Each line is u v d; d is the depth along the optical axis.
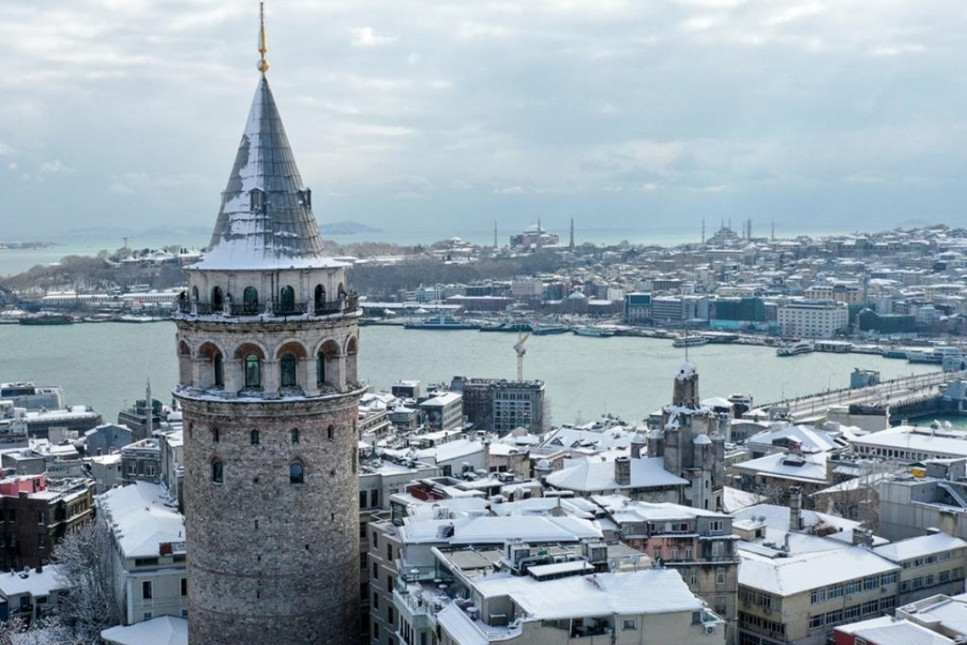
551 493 196.25
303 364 138.88
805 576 182.75
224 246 138.12
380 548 174.50
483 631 124.19
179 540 195.75
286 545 140.12
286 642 141.12
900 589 192.50
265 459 138.62
